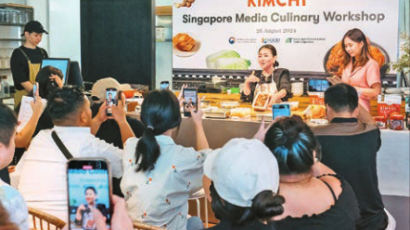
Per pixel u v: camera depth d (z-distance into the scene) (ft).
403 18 18.22
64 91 7.92
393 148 12.89
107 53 25.32
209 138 13.28
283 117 5.93
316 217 5.48
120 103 9.89
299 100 17.94
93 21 25.36
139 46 24.67
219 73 19.17
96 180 3.73
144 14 24.29
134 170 7.22
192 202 13.35
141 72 24.81
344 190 5.86
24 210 5.40
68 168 3.74
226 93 18.72
